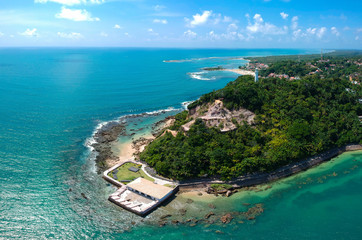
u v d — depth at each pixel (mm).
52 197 79312
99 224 68938
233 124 104375
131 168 95062
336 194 80875
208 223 69062
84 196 80312
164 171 87688
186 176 84812
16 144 112938
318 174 92188
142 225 68750
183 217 71562
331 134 106688
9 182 85438
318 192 81875
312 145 98750
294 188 84125
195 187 84438
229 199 78875
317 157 100312
